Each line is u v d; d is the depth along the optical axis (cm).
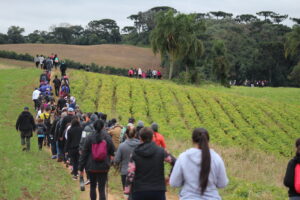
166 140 2670
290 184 792
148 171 755
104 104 3759
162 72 11019
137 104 3831
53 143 1858
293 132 3844
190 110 3909
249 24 15600
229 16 18900
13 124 2812
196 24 6525
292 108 4934
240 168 1997
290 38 7456
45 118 2095
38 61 5753
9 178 1343
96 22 18450
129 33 18050
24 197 1166
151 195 751
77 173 1498
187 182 626
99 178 1052
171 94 4478
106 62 11600
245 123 3784
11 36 15338
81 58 11700
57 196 1239
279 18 18875
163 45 6341
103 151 1024
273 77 11181
